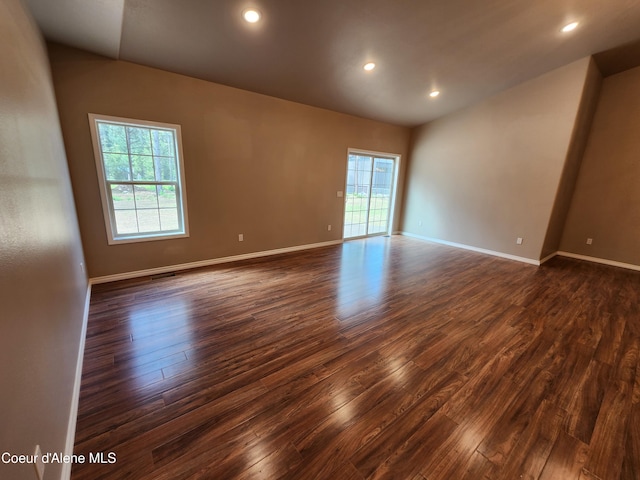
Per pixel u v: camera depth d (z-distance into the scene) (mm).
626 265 4754
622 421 1631
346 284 3592
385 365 2064
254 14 2488
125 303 2871
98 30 2414
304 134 4785
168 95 3369
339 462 1350
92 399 1672
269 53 3127
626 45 3715
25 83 1515
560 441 1497
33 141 1505
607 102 4715
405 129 6367
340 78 3836
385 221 6910
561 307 3094
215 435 1466
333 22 2688
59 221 1891
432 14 2723
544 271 4363
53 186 1862
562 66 4133
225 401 1688
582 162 5062
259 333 2418
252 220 4457
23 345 955
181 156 3582
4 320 822
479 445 1461
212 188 3936
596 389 1883
